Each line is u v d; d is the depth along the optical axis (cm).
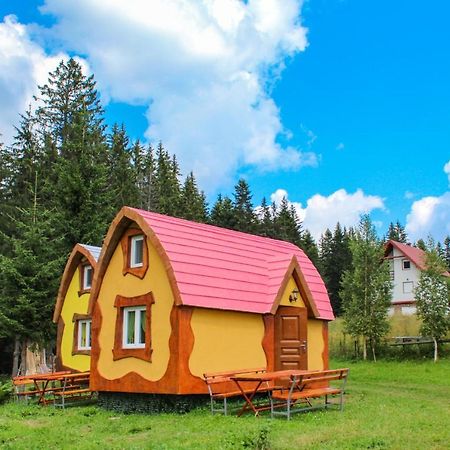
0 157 4312
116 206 4625
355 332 3491
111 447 1098
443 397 1961
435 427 1250
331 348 3744
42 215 3111
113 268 1952
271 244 2258
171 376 1658
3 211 3841
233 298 1800
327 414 1475
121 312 1888
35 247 2939
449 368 2891
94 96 4919
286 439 1118
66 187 3312
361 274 3581
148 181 6056
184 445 1077
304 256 2381
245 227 6244
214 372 1717
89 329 2600
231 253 1950
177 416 1560
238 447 1039
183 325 1669
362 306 3525
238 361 1791
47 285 2906
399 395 2002
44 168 4128
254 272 1956
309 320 2131
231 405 1708
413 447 1038
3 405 1984
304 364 1914
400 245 5719
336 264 6956
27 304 2792
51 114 4791
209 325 1736
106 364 1886
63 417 1627
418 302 3344
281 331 1938
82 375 1997
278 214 7150
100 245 3338
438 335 3253
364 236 3694
